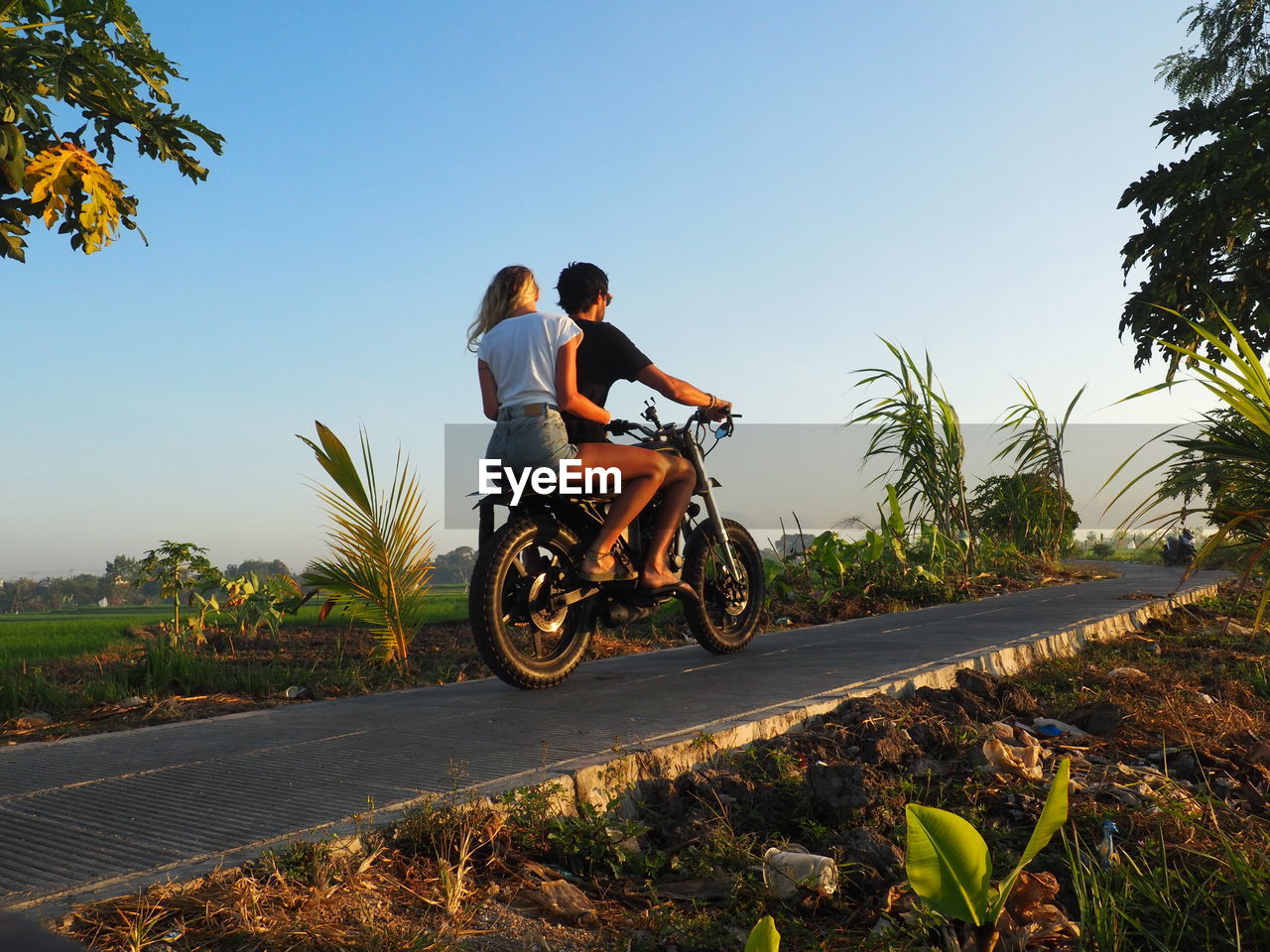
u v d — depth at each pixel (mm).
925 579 9484
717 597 5164
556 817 2492
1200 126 12930
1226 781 3105
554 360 4129
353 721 3668
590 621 4496
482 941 1875
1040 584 10492
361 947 1742
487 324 4371
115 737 3510
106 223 7113
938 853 1390
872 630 6137
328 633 8000
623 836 2465
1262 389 3639
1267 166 12055
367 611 5730
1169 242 12789
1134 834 2564
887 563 9828
